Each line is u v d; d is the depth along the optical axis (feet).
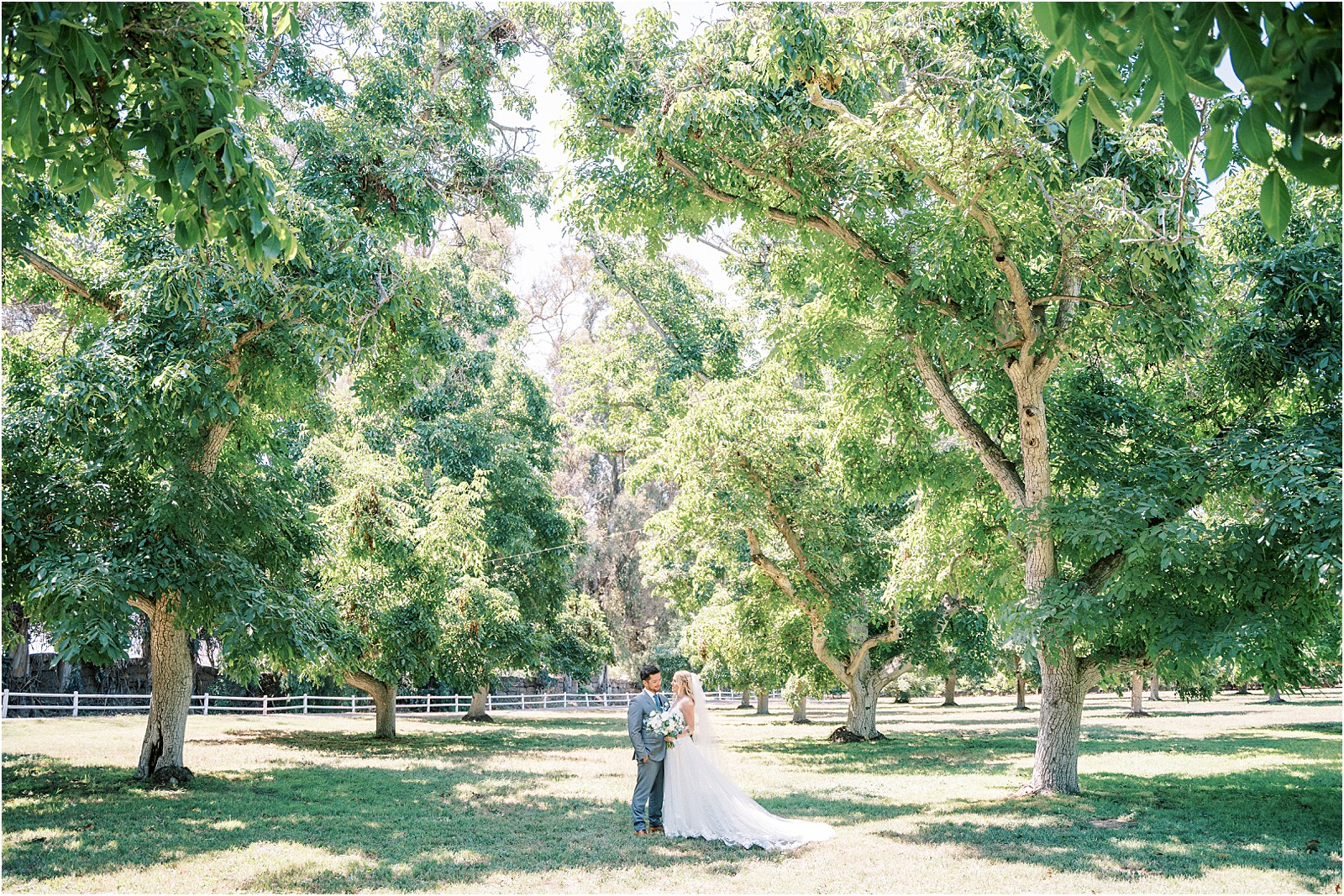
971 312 39.93
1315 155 10.23
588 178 44.42
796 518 65.26
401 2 51.83
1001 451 42.86
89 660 33.63
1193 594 35.01
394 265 39.70
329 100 46.75
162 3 16.51
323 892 22.79
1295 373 38.19
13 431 35.78
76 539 36.73
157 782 41.29
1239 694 191.11
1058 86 11.53
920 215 36.11
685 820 30.09
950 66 31.94
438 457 94.38
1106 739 74.90
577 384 126.41
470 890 22.90
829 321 45.24
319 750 61.41
